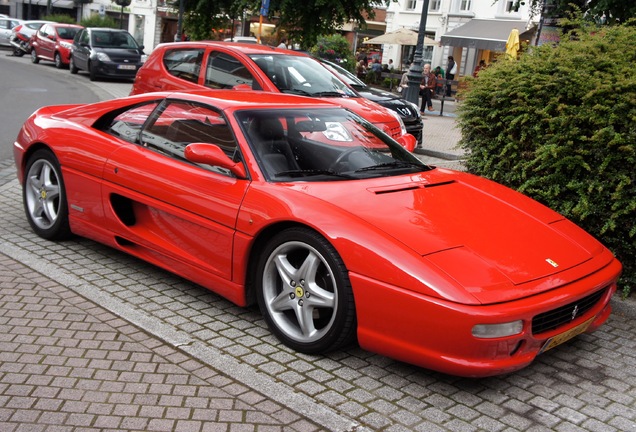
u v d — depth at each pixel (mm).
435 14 37938
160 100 4836
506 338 3178
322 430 2984
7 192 7105
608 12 10016
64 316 4043
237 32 35875
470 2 36281
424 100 22578
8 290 4387
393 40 32125
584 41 5875
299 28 17312
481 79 6121
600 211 5078
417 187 4125
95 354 3582
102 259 5125
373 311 3389
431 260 3322
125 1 36250
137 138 4797
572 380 3674
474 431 3064
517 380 3627
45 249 5250
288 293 3783
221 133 4289
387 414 3162
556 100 5371
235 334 3963
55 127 5285
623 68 5270
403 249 3367
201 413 3064
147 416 3016
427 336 3229
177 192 4305
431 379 3551
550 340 3447
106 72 22766
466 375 3207
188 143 4453
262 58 8914
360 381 3479
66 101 16141
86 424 2932
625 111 5039
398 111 11914
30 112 13898
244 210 3916
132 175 4598
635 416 3316
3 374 3320
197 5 19844
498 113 5883
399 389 3420
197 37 20609
